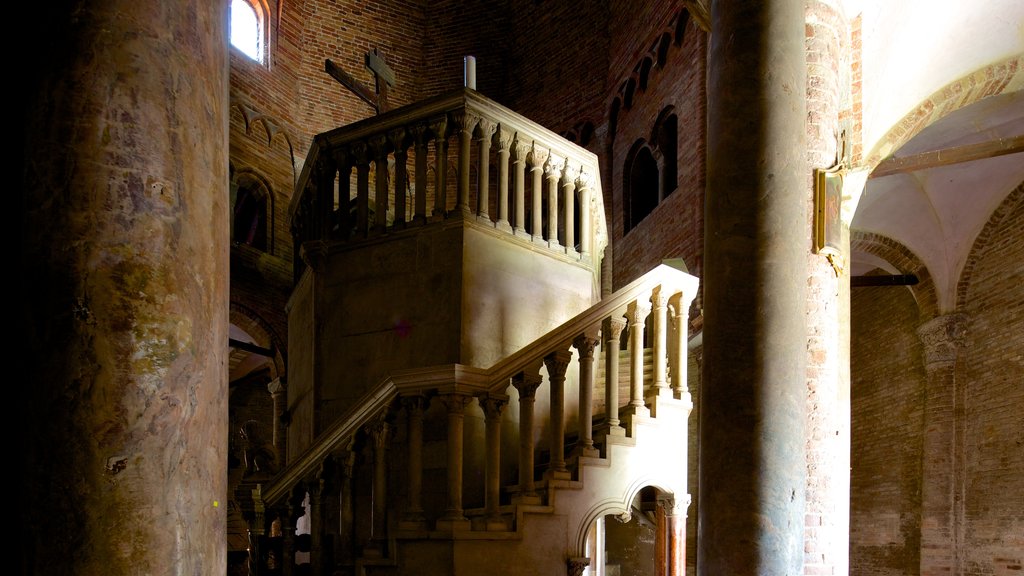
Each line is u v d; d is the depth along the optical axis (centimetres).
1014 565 943
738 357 398
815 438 450
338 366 728
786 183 410
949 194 1053
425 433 646
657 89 1141
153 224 168
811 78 482
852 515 1385
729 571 381
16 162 168
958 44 589
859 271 1389
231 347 1226
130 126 166
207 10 189
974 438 1047
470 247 669
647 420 585
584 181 785
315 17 1484
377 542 517
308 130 1432
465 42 1595
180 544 165
